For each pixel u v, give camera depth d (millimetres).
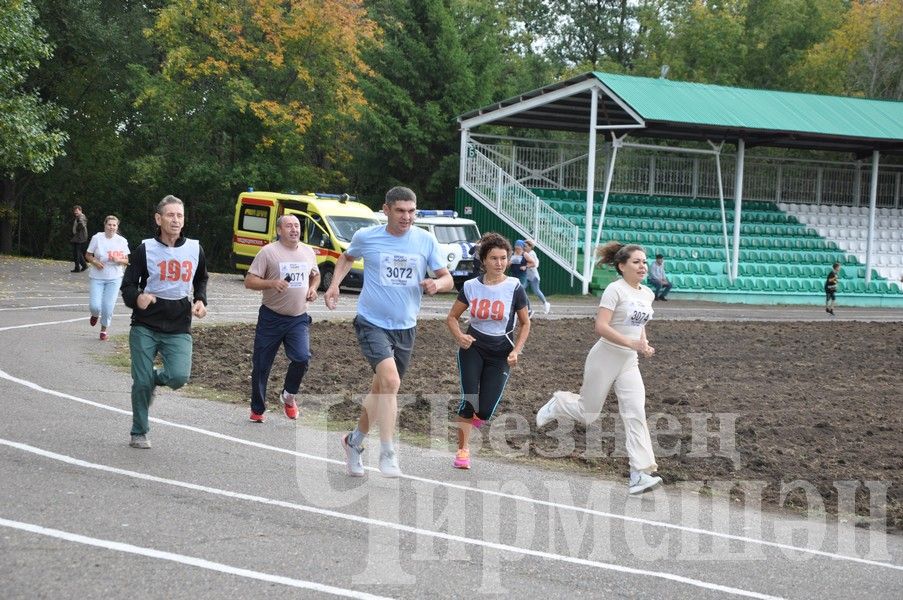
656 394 13758
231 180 45625
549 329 21984
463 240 32688
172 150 48781
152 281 8867
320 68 45750
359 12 46312
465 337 9016
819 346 20688
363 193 49812
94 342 15602
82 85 49125
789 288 36875
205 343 16156
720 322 25656
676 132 36969
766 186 42812
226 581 5789
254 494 7695
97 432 9391
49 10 45219
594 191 40719
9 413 9961
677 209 40344
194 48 45219
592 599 5965
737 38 53500
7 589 5441
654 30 58719
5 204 47344
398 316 8625
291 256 10406
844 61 52594
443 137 46500
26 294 23906
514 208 36844
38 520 6668
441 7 46688
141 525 6730
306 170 46312
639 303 8883
